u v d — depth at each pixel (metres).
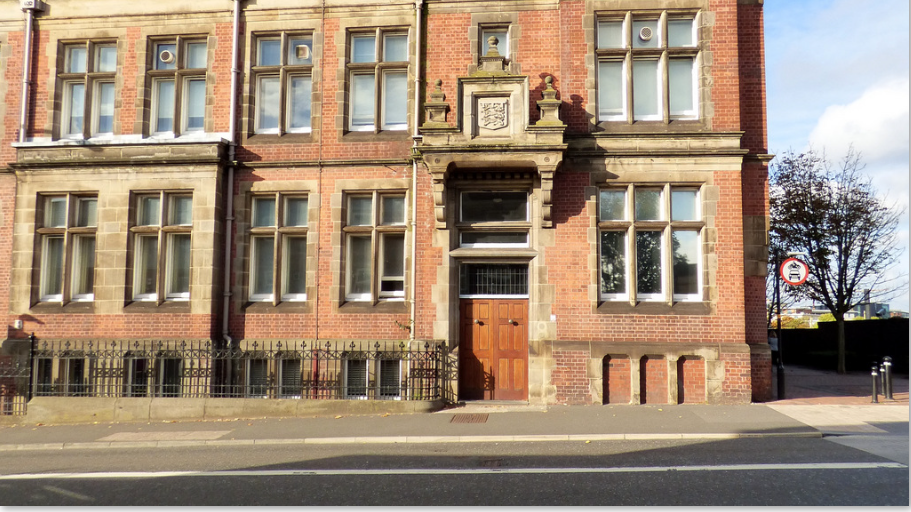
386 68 13.38
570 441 9.23
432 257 12.50
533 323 12.21
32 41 13.95
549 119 11.94
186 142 12.94
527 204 12.70
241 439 9.80
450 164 11.99
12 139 13.94
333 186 13.12
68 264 13.30
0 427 11.41
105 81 14.02
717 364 11.72
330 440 9.57
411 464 7.95
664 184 12.22
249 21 13.62
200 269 12.80
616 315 12.03
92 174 13.25
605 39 12.77
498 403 12.15
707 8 12.31
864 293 21.25
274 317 12.95
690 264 12.20
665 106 12.35
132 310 12.93
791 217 20.86
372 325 12.72
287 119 13.57
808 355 23.14
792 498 6.21
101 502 6.57
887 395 12.41
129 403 11.84
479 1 13.05
